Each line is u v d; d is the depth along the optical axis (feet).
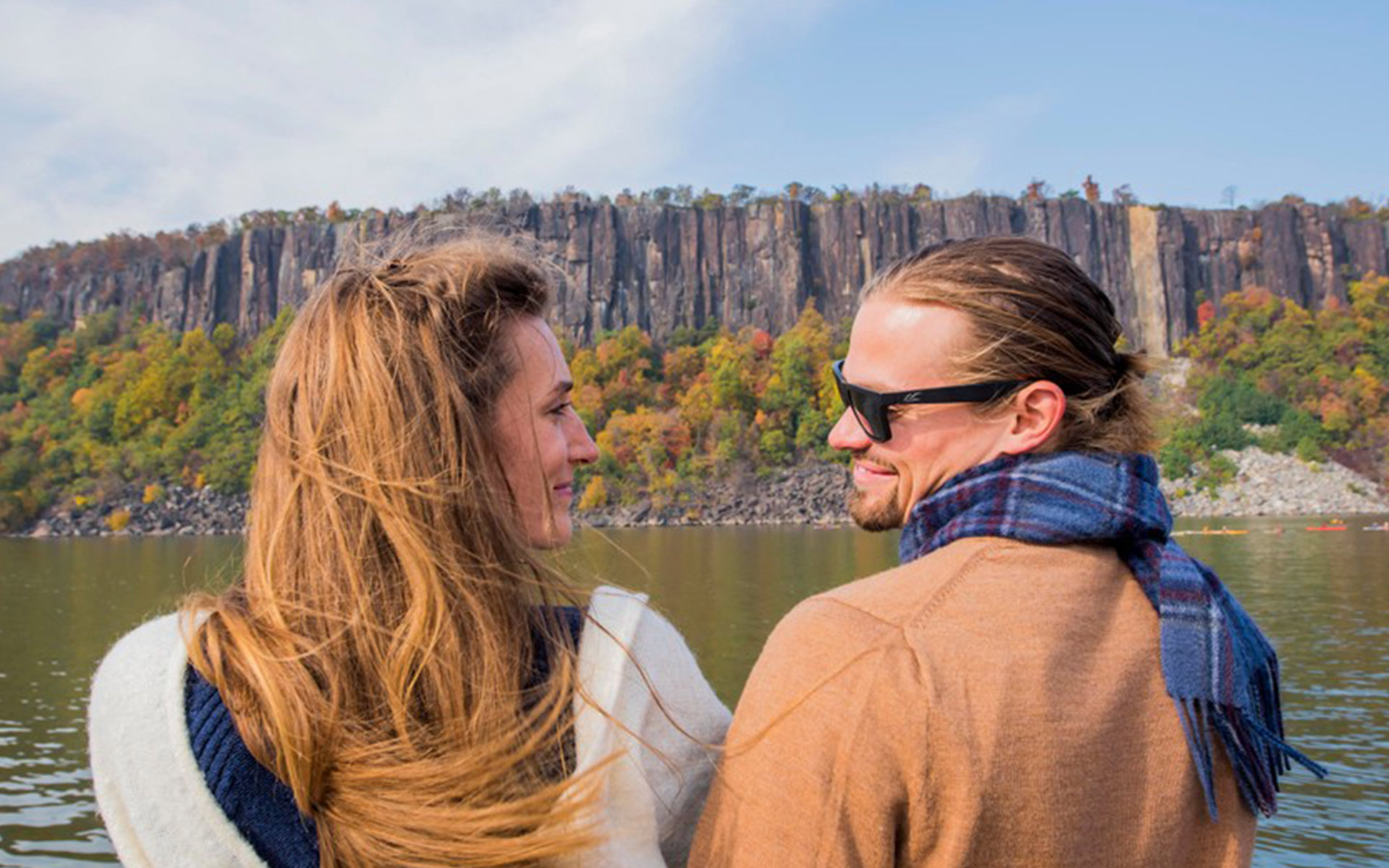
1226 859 4.54
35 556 270.26
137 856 3.92
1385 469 428.15
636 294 550.77
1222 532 278.26
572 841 3.80
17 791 55.16
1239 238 555.28
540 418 4.80
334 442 4.29
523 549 4.44
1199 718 4.50
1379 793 51.13
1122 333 5.57
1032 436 5.17
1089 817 4.16
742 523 392.47
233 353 520.01
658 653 4.59
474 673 3.98
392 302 4.44
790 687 4.44
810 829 4.12
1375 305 511.40
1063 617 4.49
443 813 3.72
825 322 545.44
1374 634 104.37
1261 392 468.75
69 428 477.36
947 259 5.38
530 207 548.31
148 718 3.98
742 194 622.13
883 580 4.78
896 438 5.40
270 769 3.93
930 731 4.09
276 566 4.25
